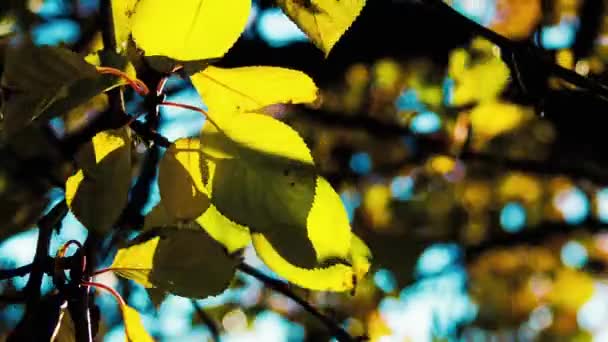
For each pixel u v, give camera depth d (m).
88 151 0.79
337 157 2.01
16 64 0.76
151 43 0.77
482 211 2.26
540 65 0.97
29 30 1.10
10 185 1.01
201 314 1.37
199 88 0.80
